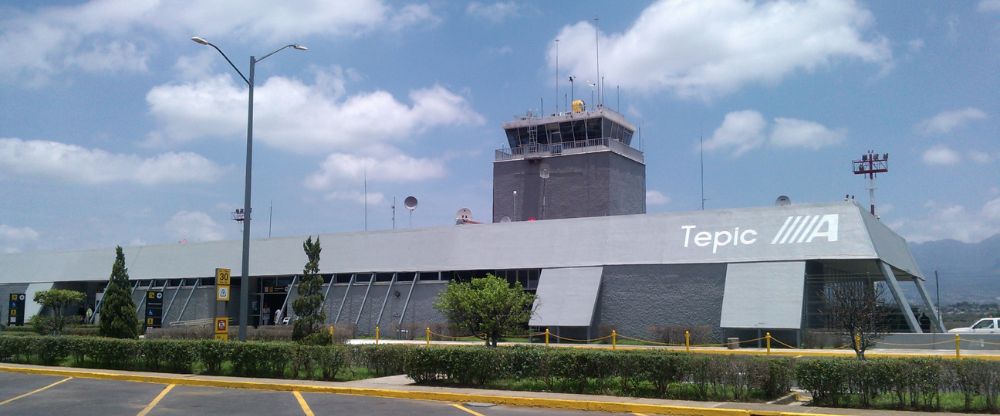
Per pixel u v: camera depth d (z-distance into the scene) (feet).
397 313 147.13
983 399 50.31
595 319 127.34
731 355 58.54
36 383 73.05
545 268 134.31
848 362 52.29
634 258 127.85
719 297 118.93
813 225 116.98
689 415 50.80
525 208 207.41
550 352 62.75
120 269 109.09
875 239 117.29
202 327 125.39
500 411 53.31
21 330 142.00
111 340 86.07
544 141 211.00
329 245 162.20
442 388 63.36
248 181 85.87
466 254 144.36
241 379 72.38
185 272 177.78
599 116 202.49
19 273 205.16
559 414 51.93
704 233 124.77
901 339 101.81
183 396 62.39
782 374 55.26
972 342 98.27
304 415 51.55
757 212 122.83
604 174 199.11
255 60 87.71
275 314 165.37
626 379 58.95
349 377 72.23
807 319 112.06
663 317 122.72
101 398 61.16
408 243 152.66
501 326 88.99
